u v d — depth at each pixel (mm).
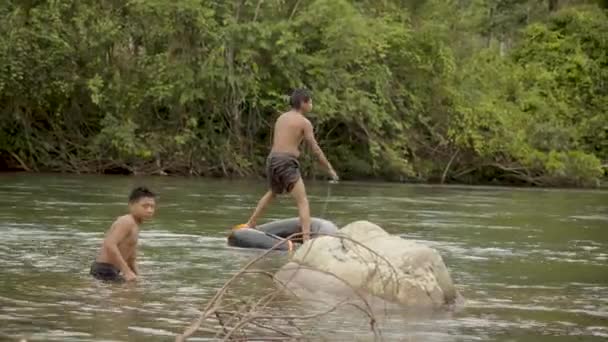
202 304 8133
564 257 12461
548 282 10227
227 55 28500
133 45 28688
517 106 35500
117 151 28531
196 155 29141
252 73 28797
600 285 10086
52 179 24609
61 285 8930
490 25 47500
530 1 47500
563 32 41312
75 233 13047
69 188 21484
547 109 36062
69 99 28266
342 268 8945
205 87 28469
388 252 9078
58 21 27031
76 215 15469
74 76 27422
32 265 10109
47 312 7566
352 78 30484
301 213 12477
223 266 10555
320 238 9477
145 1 27781
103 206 17125
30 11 27016
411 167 31469
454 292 8930
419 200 22188
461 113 32594
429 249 9062
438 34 32531
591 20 41156
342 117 30281
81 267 10055
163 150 28781
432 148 33031
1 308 7680
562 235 15305
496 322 7840
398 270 8820
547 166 33281
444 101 32844
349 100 29781
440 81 32688
